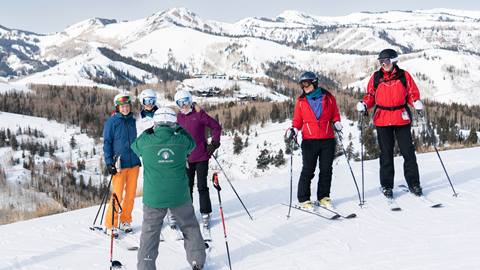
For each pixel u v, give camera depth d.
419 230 5.55
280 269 4.78
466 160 10.00
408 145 7.02
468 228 5.41
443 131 98.94
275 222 6.53
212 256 5.39
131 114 6.48
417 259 4.63
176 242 5.96
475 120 142.38
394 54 6.73
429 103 155.62
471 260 4.45
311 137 6.79
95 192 66.62
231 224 6.61
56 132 161.00
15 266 5.44
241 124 157.00
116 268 5.15
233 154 133.25
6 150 122.06
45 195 73.00
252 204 7.74
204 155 6.50
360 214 6.48
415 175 7.08
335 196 7.72
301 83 6.75
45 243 6.25
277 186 9.17
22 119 169.25
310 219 6.50
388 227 5.80
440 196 7.04
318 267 4.71
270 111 167.25
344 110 133.50
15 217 12.93
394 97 6.80
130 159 6.42
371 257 4.82
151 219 4.71
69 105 197.75
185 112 6.49
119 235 6.46
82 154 137.62
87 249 5.93
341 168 10.45
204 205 6.39
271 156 123.56
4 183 76.94
